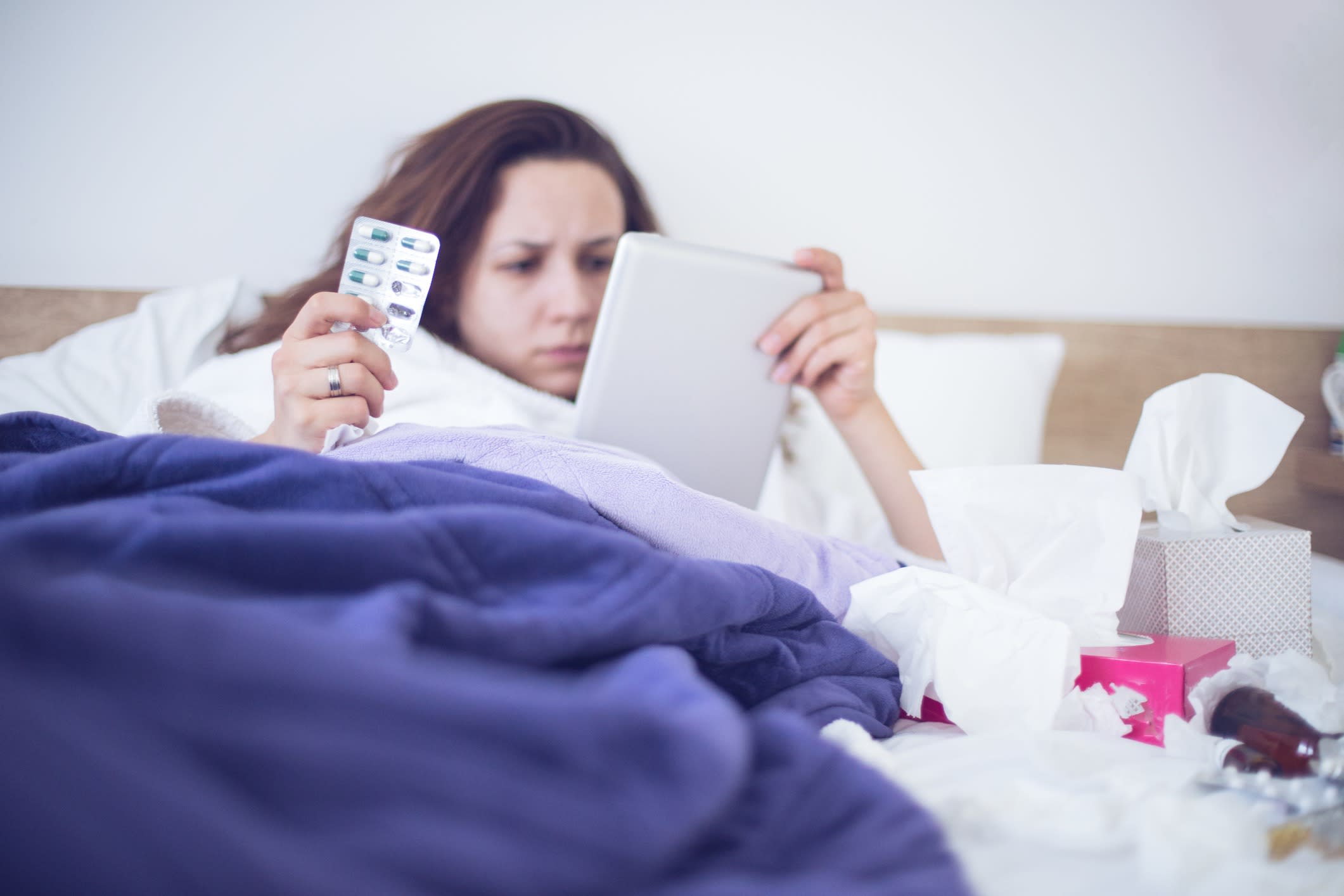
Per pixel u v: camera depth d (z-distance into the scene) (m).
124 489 0.54
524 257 1.31
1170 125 1.63
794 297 0.98
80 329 1.41
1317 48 1.58
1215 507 0.81
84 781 0.26
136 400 1.22
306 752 0.28
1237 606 0.75
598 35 1.56
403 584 0.40
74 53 1.42
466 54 1.53
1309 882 0.38
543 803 0.28
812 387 1.15
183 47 1.45
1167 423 0.81
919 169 1.64
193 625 0.30
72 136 1.44
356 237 0.83
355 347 0.81
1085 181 1.65
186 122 1.46
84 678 0.29
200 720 0.28
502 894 0.26
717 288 0.93
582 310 1.32
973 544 0.72
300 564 0.41
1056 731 0.56
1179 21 1.61
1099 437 1.62
